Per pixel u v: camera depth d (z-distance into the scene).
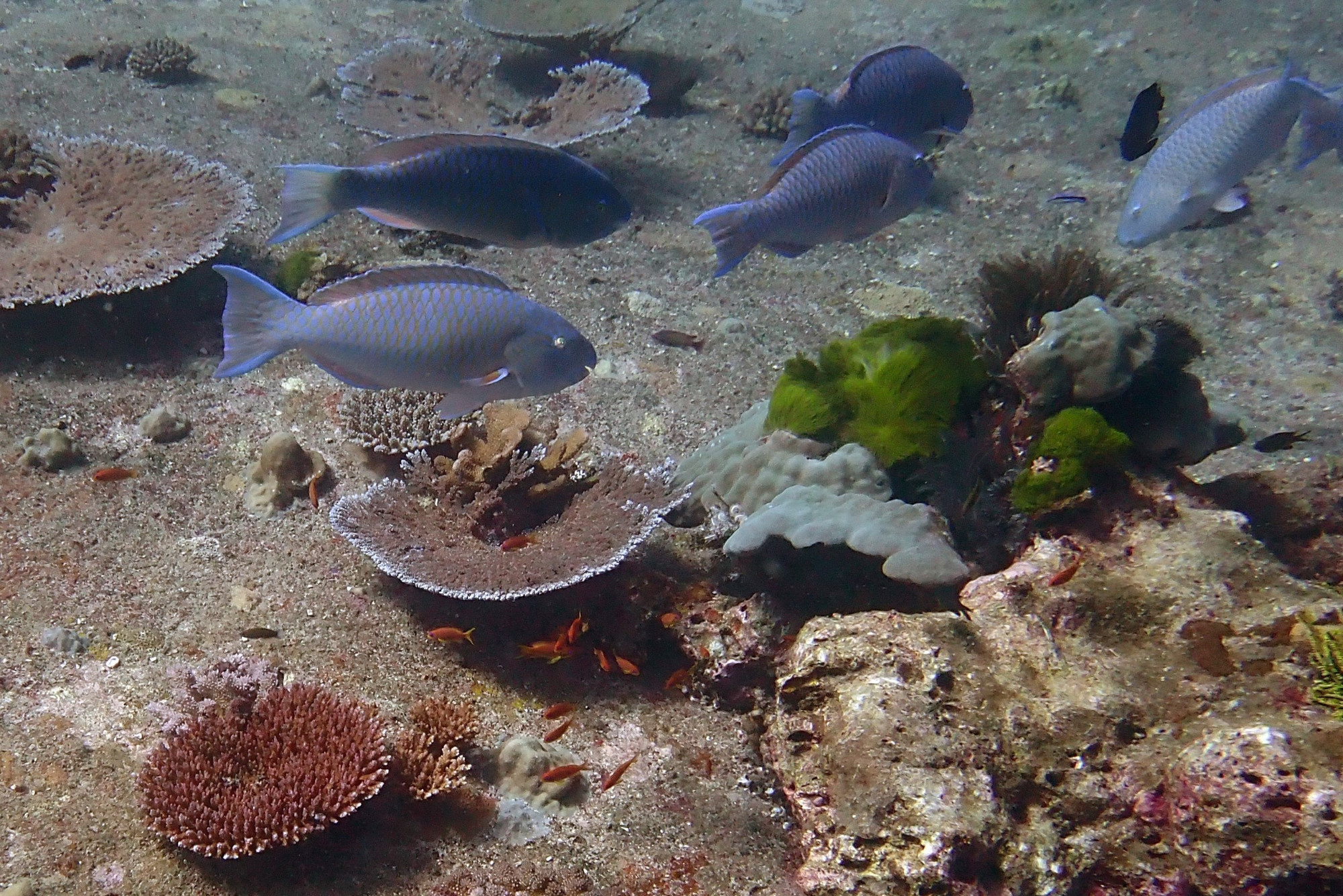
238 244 1.91
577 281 2.00
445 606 1.38
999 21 3.67
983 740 1.17
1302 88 1.38
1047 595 1.27
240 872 1.14
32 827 1.14
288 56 3.02
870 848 1.14
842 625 1.25
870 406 1.43
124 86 2.60
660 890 1.18
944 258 2.29
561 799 1.23
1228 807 1.08
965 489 1.41
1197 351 1.39
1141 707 1.20
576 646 1.37
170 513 1.45
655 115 3.04
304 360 1.71
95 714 1.23
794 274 2.16
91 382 1.62
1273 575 1.26
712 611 1.39
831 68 3.43
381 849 1.18
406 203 1.26
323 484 1.51
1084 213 2.54
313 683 1.29
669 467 1.47
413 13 3.57
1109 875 1.15
